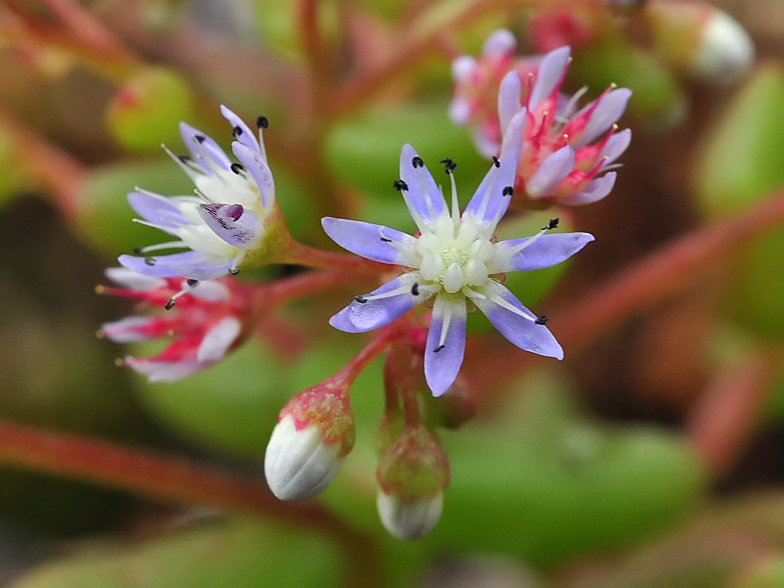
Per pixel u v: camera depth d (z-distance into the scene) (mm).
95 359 72
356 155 55
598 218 78
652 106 56
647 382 76
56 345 72
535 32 57
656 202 78
